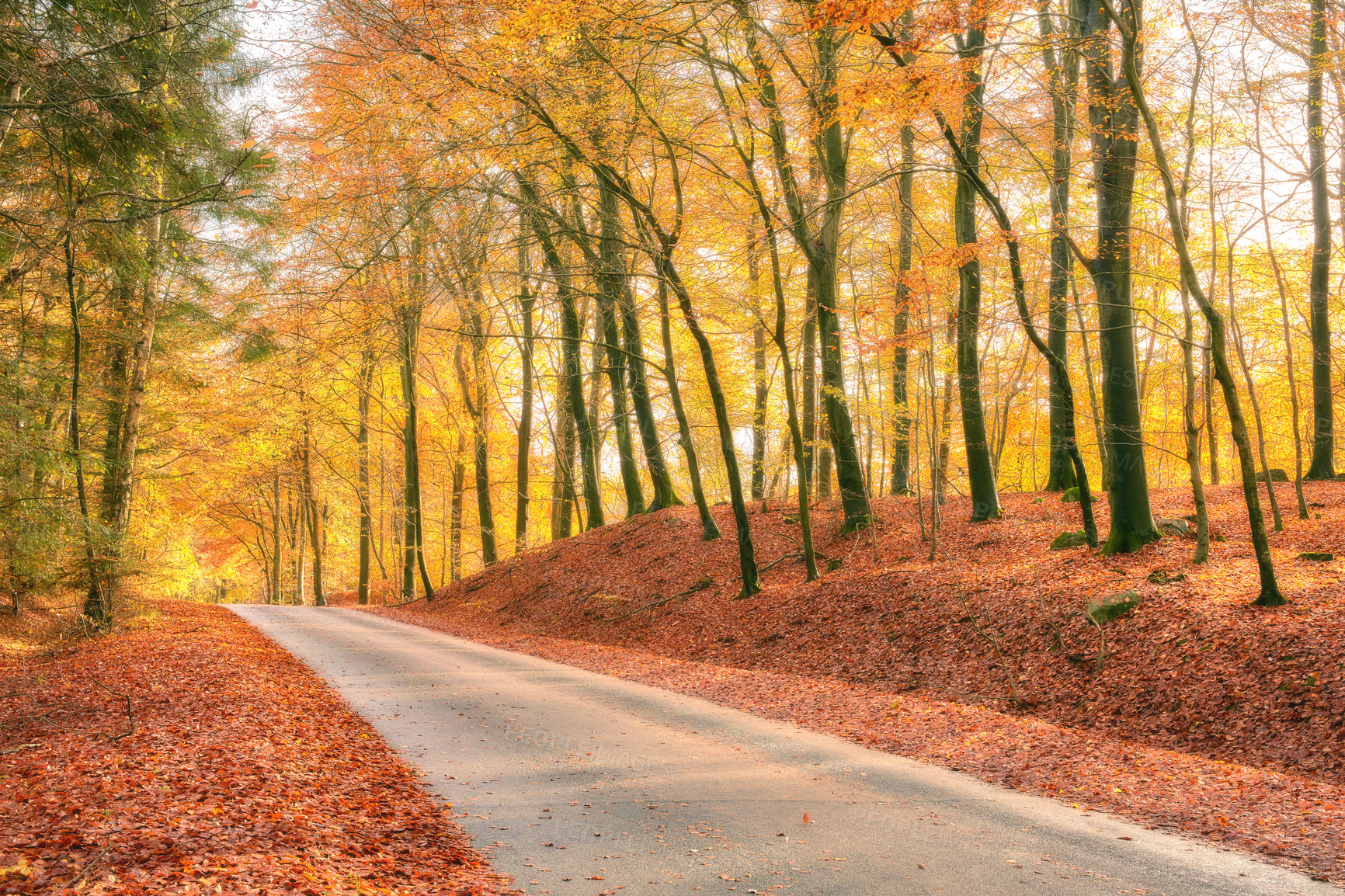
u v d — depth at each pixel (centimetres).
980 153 1930
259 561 5231
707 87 1988
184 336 2117
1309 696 937
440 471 4288
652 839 685
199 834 602
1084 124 1859
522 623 2561
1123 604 1284
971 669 1335
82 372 1792
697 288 2470
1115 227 1559
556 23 1416
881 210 2294
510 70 1493
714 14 1622
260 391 2966
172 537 3500
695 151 1817
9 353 1412
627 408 3297
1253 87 1562
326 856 604
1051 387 2402
